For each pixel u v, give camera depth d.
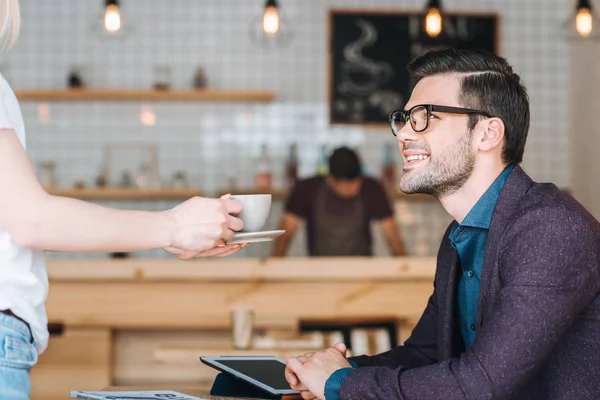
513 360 1.32
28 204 1.14
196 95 5.35
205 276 3.41
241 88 5.52
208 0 5.53
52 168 5.29
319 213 4.54
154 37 5.51
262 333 3.44
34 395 3.34
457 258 1.62
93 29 5.47
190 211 1.25
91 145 5.45
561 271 1.37
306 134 5.53
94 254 5.24
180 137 5.49
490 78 1.56
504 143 1.57
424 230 5.50
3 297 1.18
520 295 1.36
